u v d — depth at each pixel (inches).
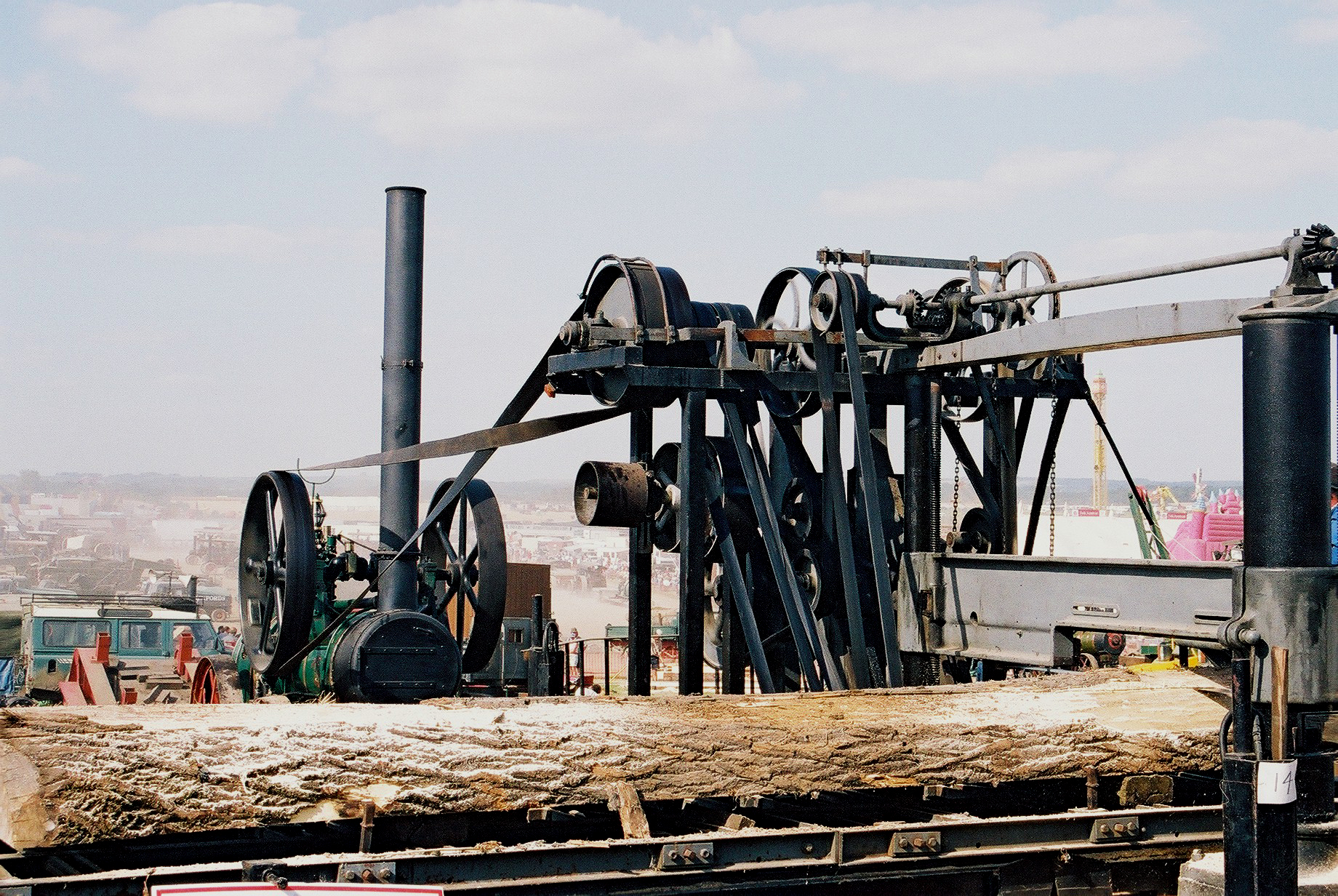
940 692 301.0
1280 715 221.0
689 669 365.7
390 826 246.1
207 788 228.1
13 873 231.9
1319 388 242.8
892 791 285.3
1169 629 291.1
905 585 371.2
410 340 481.4
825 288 374.3
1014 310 403.2
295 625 427.8
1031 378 409.1
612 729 259.4
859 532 401.1
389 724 247.3
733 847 237.8
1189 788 300.4
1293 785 221.0
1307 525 241.6
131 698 756.6
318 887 211.8
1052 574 324.8
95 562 2511.1
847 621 387.9
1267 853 220.1
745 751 261.7
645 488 409.4
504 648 589.6
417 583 474.9
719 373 376.5
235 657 556.7
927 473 383.2
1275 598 241.3
